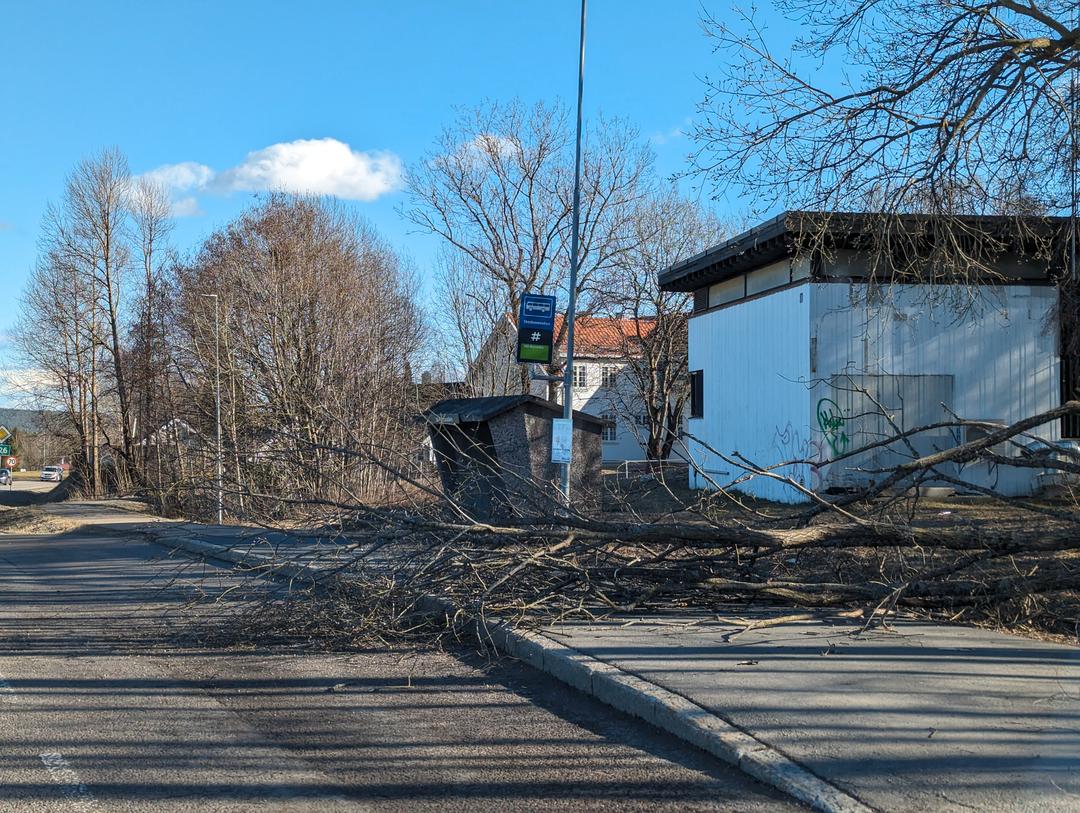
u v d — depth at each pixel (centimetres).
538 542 912
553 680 718
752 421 2322
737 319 2409
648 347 3781
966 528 916
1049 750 493
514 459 1694
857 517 986
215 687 720
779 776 473
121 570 1528
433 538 918
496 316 3756
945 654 704
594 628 820
